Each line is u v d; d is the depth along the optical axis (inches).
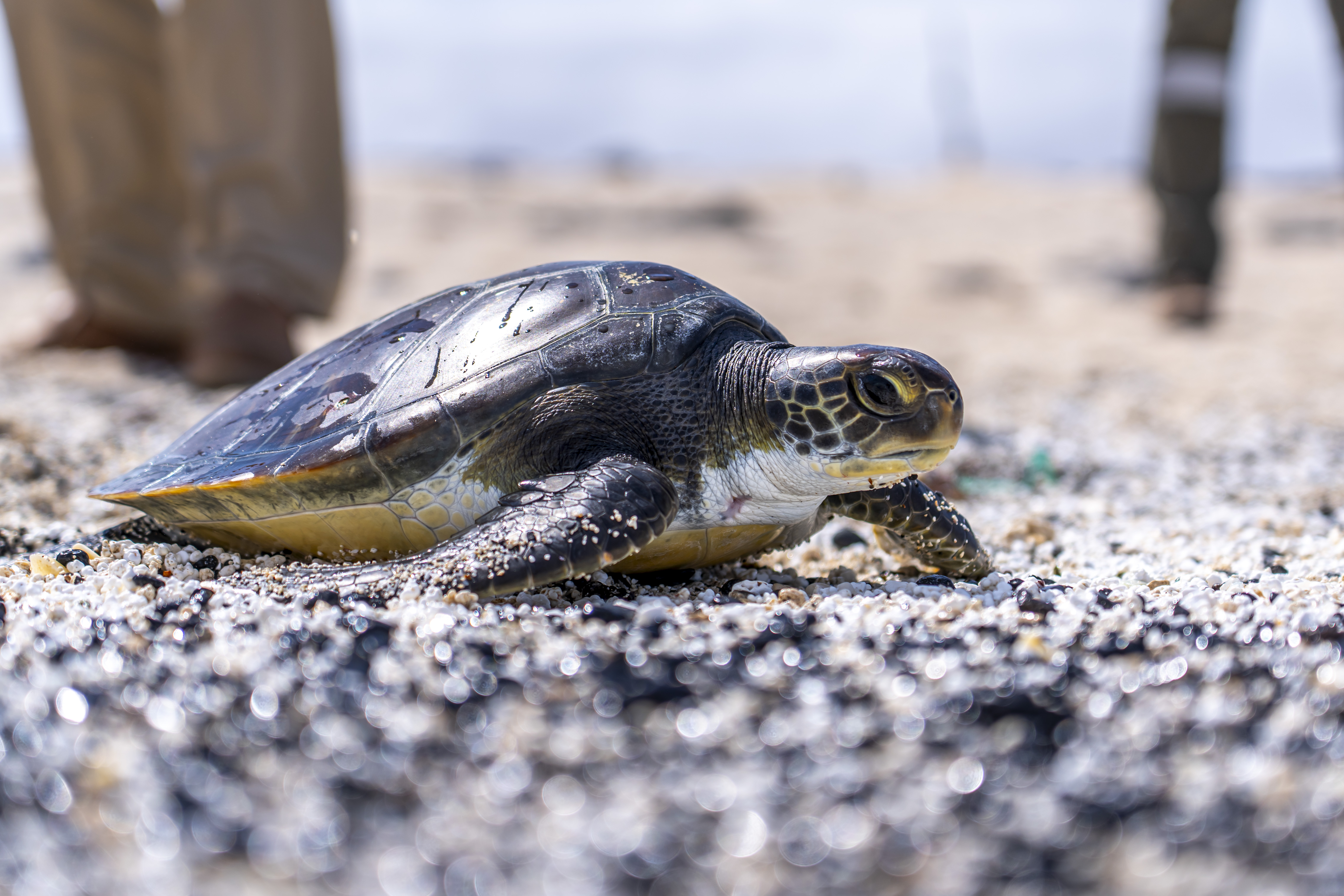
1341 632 58.7
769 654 54.8
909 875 35.6
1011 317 162.2
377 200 233.8
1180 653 55.3
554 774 42.2
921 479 80.4
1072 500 79.4
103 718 45.9
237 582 63.2
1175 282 137.9
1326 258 200.2
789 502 65.0
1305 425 95.6
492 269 174.4
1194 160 132.1
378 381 64.6
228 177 95.4
